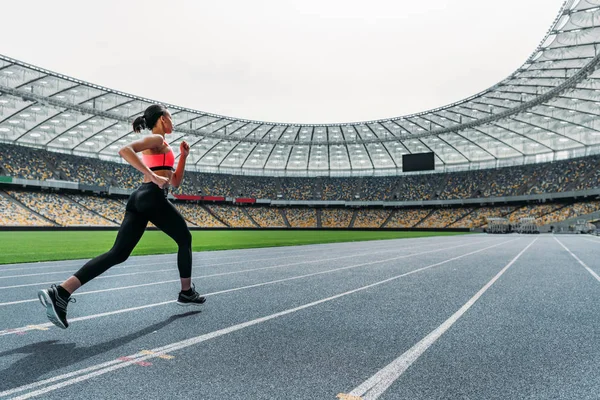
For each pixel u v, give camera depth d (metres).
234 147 57.25
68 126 42.34
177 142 52.06
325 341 2.82
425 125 48.50
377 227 59.12
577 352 2.59
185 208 58.47
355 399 1.86
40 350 2.59
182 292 3.80
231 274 6.81
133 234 3.22
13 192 43.62
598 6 21.52
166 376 2.15
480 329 3.17
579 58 27.78
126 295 4.73
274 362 2.38
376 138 54.22
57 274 7.10
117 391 1.94
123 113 39.72
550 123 42.81
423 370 2.25
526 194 52.69
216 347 2.67
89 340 2.83
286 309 3.92
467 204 59.06
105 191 50.16
